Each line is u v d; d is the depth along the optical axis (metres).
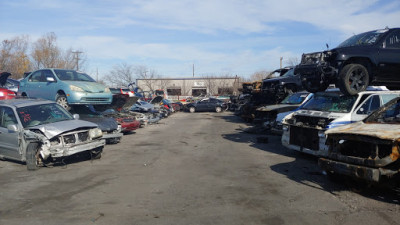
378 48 8.73
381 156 5.35
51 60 33.66
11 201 5.45
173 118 25.17
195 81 55.59
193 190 6.00
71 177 7.04
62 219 4.63
